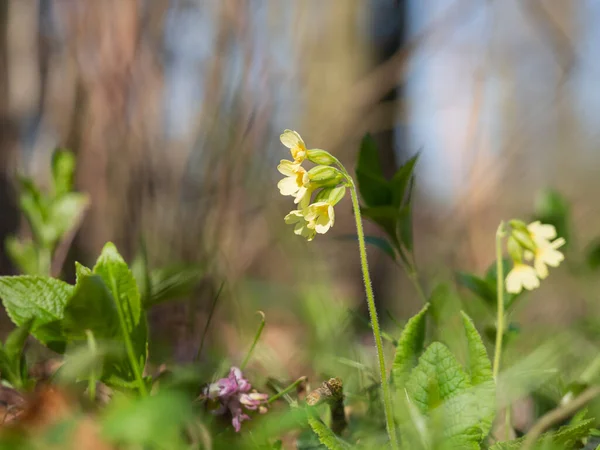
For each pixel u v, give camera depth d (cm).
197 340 95
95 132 124
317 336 96
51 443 61
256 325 114
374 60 217
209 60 128
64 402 65
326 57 209
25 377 68
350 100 180
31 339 89
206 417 67
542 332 106
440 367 64
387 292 209
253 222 137
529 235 72
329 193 67
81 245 124
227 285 109
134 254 118
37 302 66
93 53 126
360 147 81
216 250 112
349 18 215
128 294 65
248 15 129
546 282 143
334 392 69
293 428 69
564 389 73
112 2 126
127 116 123
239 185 128
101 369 64
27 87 155
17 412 67
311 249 143
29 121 151
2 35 153
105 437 60
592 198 201
